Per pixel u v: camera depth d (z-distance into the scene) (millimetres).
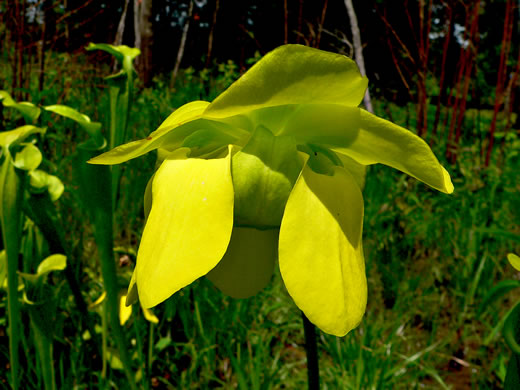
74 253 448
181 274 145
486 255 556
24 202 280
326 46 1588
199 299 435
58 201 497
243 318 442
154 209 157
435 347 456
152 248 151
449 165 885
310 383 190
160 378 385
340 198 158
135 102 955
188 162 160
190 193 154
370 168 808
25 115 291
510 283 187
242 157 166
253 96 142
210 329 429
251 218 165
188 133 177
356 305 151
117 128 311
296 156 166
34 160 257
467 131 1196
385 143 151
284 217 152
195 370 399
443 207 694
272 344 464
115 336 314
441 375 433
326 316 146
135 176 628
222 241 148
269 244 195
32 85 824
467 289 529
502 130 1202
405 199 757
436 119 1046
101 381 338
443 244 622
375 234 619
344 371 382
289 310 487
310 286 148
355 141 157
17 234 260
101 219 290
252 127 170
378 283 547
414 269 602
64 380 353
